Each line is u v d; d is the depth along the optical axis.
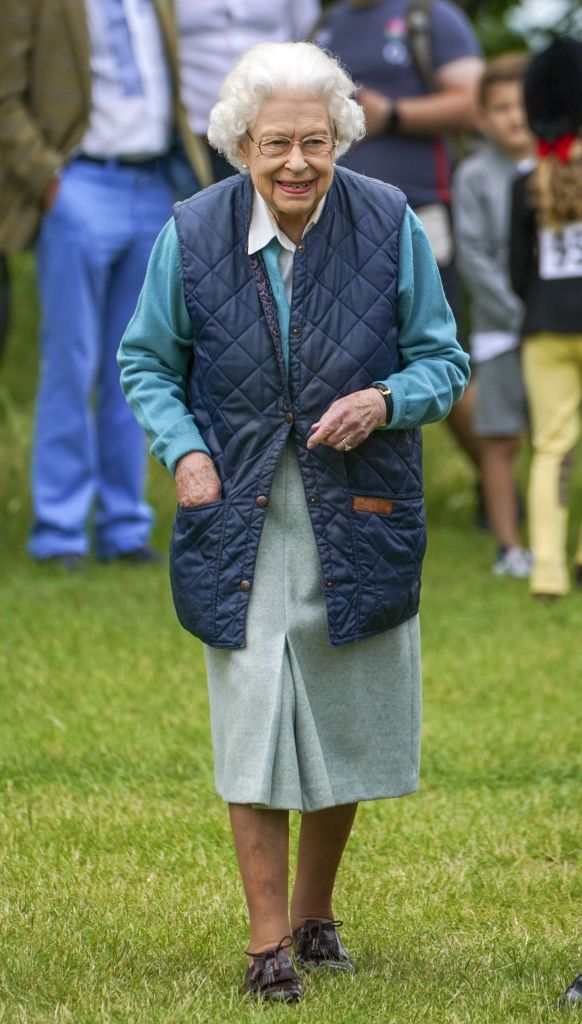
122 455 21.98
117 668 16.56
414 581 9.33
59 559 21.48
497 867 11.36
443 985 9.07
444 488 28.22
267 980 8.85
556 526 20.30
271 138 8.83
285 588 9.09
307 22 22.75
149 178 21.30
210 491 9.10
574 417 20.33
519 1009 8.69
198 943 9.71
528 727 14.77
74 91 20.62
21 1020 8.36
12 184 20.80
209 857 11.39
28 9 20.58
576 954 9.61
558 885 10.95
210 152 22.02
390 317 9.21
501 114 22.53
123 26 20.83
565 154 19.55
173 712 15.08
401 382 9.08
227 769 9.10
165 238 9.30
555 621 19.25
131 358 9.41
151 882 10.83
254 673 9.02
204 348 9.16
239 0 21.78
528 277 20.16
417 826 12.09
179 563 9.27
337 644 9.05
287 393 9.05
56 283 20.94
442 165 22.33
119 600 19.69
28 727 14.48
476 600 20.53
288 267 9.14
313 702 9.19
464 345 23.48
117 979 9.06
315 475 9.05
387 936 9.98
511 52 33.59
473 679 16.50
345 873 11.14
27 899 10.41
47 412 21.38
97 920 10.02
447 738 14.36
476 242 22.64
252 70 8.90
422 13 22.20
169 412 9.28
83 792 12.80
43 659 16.80
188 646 17.55
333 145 9.02
